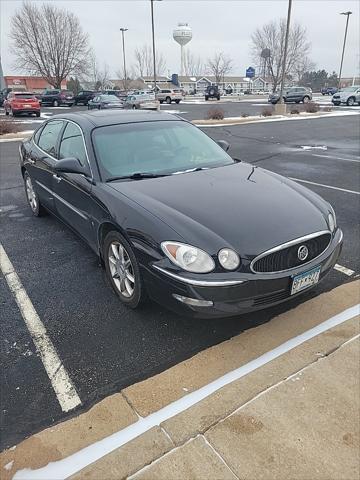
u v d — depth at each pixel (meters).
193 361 2.67
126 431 2.16
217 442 2.08
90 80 72.00
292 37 68.38
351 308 3.23
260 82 89.06
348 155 10.87
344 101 36.84
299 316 3.14
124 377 2.56
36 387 2.48
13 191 7.23
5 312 3.28
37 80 65.50
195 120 21.78
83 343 2.88
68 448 2.07
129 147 3.79
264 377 2.51
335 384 2.44
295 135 15.75
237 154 11.16
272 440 2.09
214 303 2.54
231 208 2.92
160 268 2.66
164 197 3.07
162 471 1.94
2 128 16.39
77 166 3.57
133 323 3.10
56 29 52.53
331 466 1.95
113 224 3.09
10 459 2.02
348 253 4.28
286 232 2.73
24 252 4.44
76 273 3.93
